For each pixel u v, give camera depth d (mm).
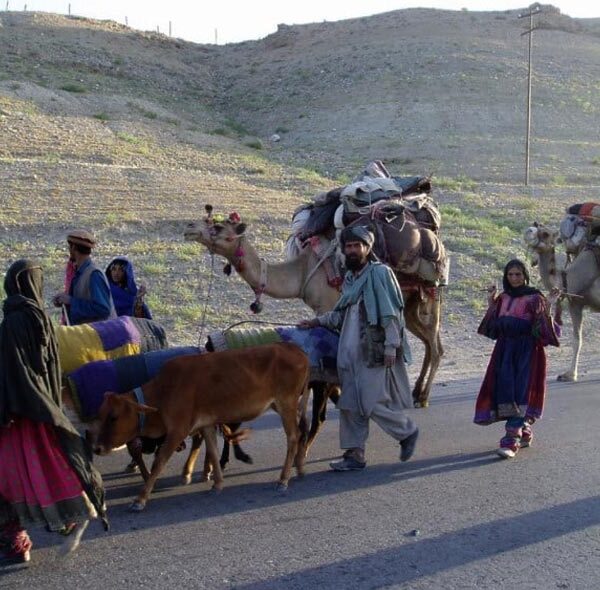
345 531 6703
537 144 45594
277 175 32594
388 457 8805
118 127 38500
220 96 57844
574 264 13258
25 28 60500
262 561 6117
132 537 6566
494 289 8867
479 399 8812
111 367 7426
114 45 62156
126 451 9125
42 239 19344
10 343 5703
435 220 11227
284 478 7707
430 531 6703
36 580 5793
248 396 7422
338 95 54781
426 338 11234
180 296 16781
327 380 8266
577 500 7422
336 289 10461
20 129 32375
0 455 5754
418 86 54812
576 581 5809
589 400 11617
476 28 73125
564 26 77500
